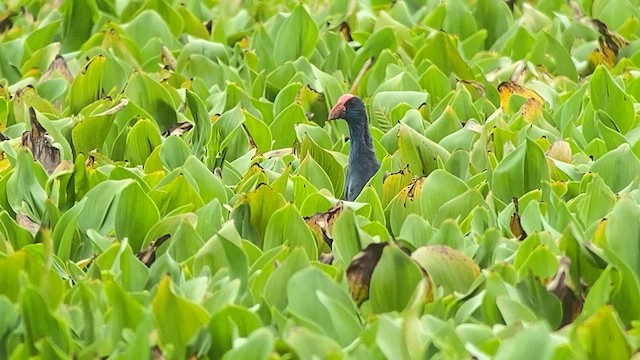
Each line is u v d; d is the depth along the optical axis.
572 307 7.91
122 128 12.04
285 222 8.88
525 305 7.60
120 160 11.78
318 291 7.29
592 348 7.09
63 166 10.44
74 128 11.59
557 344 6.84
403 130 10.75
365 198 9.69
